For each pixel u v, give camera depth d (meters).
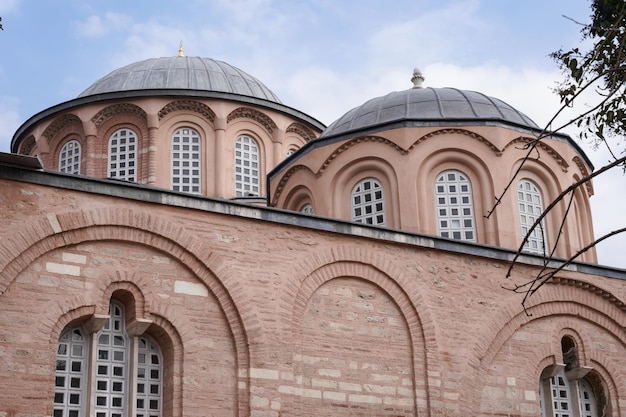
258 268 19.83
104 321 18.05
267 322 19.53
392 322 21.28
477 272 22.67
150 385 18.64
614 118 15.45
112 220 18.53
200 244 19.31
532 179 27.23
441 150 26.59
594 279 24.25
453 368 21.53
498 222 25.92
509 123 26.97
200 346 18.81
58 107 32.75
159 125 32.56
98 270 18.27
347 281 21.08
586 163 29.06
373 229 21.48
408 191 26.11
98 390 18.11
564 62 15.16
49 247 17.84
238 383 18.91
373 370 20.64
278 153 34.25
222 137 33.09
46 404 16.98
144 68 35.22
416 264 21.92
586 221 28.47
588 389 24.11
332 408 19.91
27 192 17.92
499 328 22.50
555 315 23.62
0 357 16.86
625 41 15.19
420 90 29.06
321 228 20.78
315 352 20.09
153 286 18.72
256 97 34.09
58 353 17.88
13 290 17.31
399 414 20.64
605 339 24.25
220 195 32.44
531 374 22.70
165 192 19.19
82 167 32.12
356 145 27.11
